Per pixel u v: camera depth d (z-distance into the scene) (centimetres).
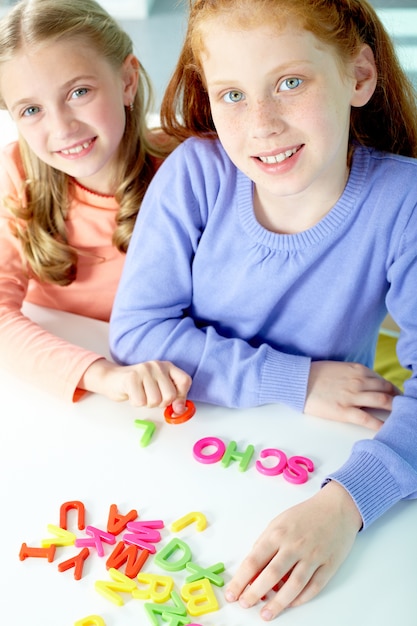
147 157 121
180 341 94
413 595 66
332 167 85
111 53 106
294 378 88
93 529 72
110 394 89
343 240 89
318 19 72
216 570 68
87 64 101
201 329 99
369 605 65
